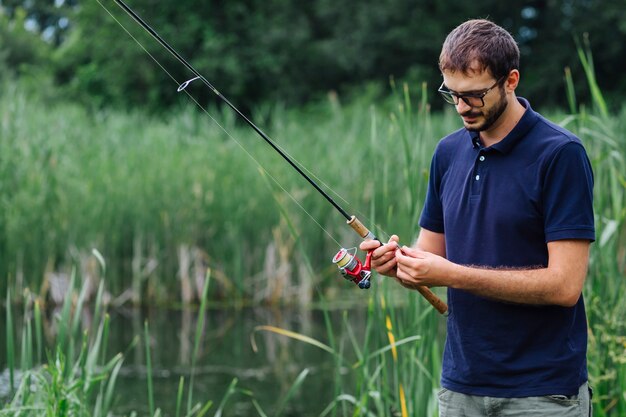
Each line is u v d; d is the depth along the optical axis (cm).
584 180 255
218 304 956
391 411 462
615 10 2067
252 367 671
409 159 397
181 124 1127
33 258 898
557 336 262
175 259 965
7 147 930
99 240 931
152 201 965
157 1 2181
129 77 2167
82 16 2275
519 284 253
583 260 254
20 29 2728
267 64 2180
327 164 1004
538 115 266
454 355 275
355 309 920
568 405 260
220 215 977
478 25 257
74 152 995
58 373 379
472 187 270
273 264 962
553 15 2144
